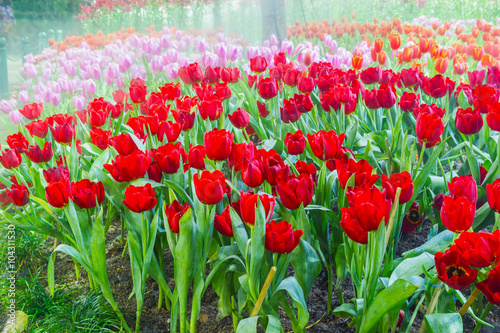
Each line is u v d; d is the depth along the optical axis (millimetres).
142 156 1775
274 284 1737
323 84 3410
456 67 4387
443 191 2516
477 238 1257
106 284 1920
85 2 17438
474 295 1385
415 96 3086
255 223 1486
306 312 1583
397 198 1533
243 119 2650
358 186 1640
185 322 1903
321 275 2408
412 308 2092
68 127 2410
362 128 3404
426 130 2086
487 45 5422
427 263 1536
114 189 1957
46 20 15922
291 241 1492
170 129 2275
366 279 1641
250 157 1929
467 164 2764
